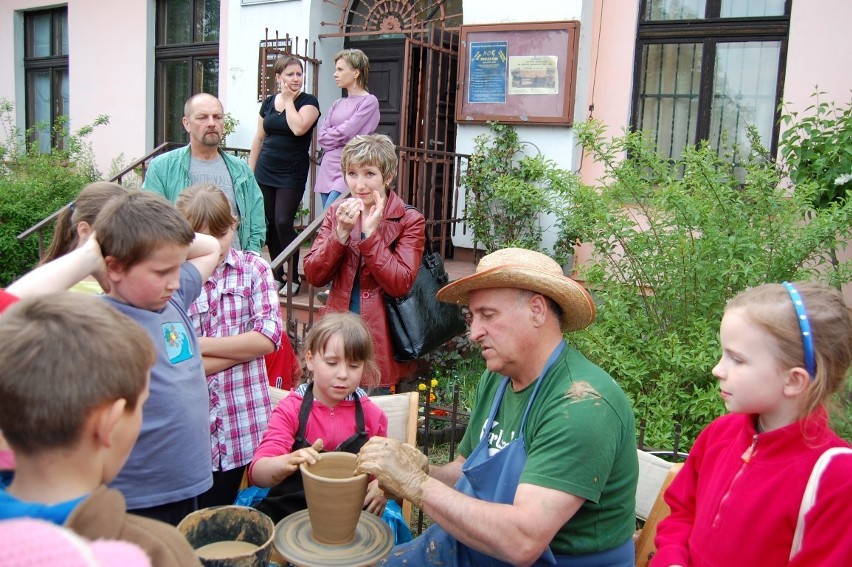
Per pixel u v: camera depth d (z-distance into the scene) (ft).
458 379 16.43
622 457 6.25
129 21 31.17
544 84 20.83
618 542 6.40
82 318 3.80
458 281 6.55
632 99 20.95
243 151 23.86
